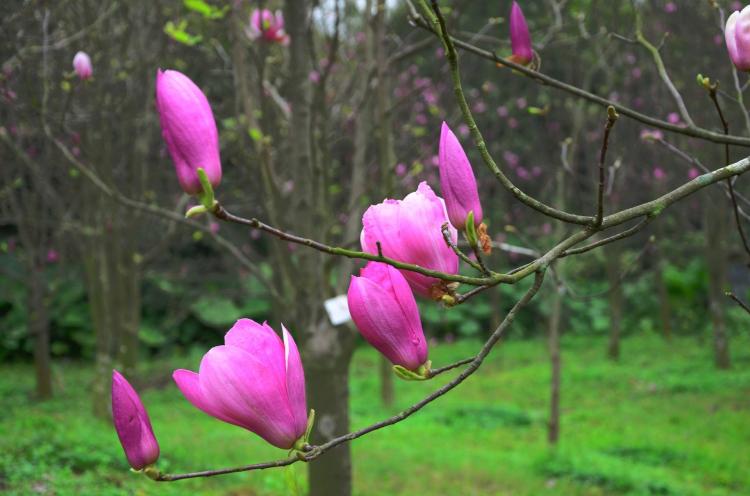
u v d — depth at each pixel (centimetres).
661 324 1762
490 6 1295
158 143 934
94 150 627
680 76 623
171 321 1479
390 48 639
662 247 1608
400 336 92
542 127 1170
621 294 1556
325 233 462
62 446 613
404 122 753
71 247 1170
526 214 1452
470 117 100
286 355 88
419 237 95
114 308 1078
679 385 1164
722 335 1287
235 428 891
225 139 646
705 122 597
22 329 1445
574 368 1359
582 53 890
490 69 1055
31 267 1059
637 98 952
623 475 696
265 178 446
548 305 1706
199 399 87
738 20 114
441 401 1162
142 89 702
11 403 1028
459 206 95
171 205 941
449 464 738
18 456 588
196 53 593
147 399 1114
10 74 452
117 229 1027
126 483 551
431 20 101
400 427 969
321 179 474
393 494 647
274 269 864
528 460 782
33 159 832
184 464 657
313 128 434
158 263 1482
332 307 420
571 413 1070
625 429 950
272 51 530
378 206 98
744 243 158
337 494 457
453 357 1524
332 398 458
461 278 93
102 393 887
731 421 951
